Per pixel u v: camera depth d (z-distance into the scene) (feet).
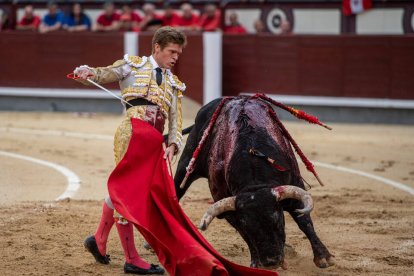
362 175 54.44
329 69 84.48
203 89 87.51
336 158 61.67
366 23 91.71
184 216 27.50
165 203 28.02
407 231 38.22
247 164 27.96
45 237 35.76
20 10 104.94
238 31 91.50
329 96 84.58
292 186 26.25
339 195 47.21
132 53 90.07
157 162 28.48
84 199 44.80
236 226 26.53
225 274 25.95
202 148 31.73
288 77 85.92
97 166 56.75
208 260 26.02
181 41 29.35
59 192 46.98
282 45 85.92
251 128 29.60
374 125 82.58
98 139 70.85
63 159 59.72
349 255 33.60
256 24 90.33
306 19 93.71
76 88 93.40
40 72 94.32
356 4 91.50
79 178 51.88
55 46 93.50
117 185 27.94
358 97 83.66
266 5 94.68
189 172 31.01
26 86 94.94
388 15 90.74
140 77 29.12
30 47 94.43
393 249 34.76
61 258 32.35
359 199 46.01
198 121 33.17
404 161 60.59
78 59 92.73
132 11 95.50
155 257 33.14
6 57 95.30
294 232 37.78
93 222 38.86
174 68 88.84
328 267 31.53
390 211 42.73
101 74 28.68
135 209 27.50
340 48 83.92
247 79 87.51
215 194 30.99
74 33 92.58
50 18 97.50
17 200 44.19
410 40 81.41
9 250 33.45
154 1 100.48
